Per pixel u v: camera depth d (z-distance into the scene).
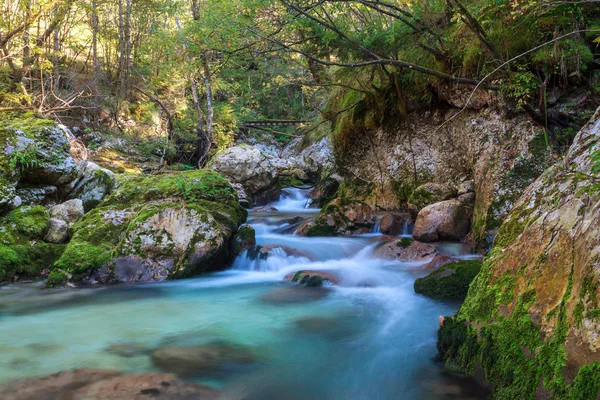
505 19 6.49
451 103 8.29
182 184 7.91
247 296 5.72
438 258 6.18
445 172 8.88
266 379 3.41
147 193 7.82
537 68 6.66
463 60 7.57
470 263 5.49
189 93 19.91
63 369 3.50
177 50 9.49
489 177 7.09
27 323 4.70
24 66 14.26
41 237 6.99
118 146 15.76
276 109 22.94
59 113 16.16
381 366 3.59
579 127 6.57
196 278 6.65
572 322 2.41
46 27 16.25
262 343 4.13
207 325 4.63
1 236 6.58
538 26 6.52
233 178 13.54
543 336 2.56
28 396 3.04
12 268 6.38
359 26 9.09
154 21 17.95
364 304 5.27
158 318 4.87
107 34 19.16
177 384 3.27
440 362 3.50
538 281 2.83
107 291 5.98
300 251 7.22
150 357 3.78
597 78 6.50
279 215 11.25
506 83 6.80
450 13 7.55
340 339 4.22
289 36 7.88
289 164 17.34
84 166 8.98
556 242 2.86
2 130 7.34
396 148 10.01
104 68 19.92
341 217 8.50
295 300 5.50
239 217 8.19
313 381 3.38
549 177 3.48
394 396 3.11
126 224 7.12
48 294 5.83
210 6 7.93
